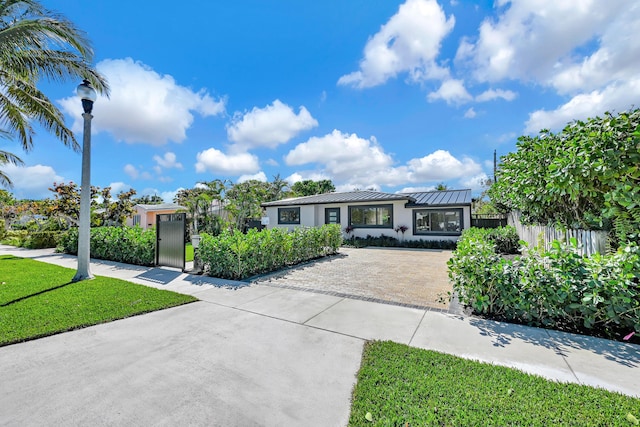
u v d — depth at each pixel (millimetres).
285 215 19672
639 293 3410
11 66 7574
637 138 3609
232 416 2209
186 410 2279
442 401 2338
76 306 4883
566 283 3766
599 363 2959
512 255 10242
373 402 2350
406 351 3223
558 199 5125
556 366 2912
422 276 7621
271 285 6539
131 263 9508
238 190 21938
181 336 3734
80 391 2529
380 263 9773
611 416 2125
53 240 15805
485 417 2135
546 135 5715
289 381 2697
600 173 3949
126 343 3527
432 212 15250
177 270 8203
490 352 3232
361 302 5227
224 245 7371
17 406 2314
